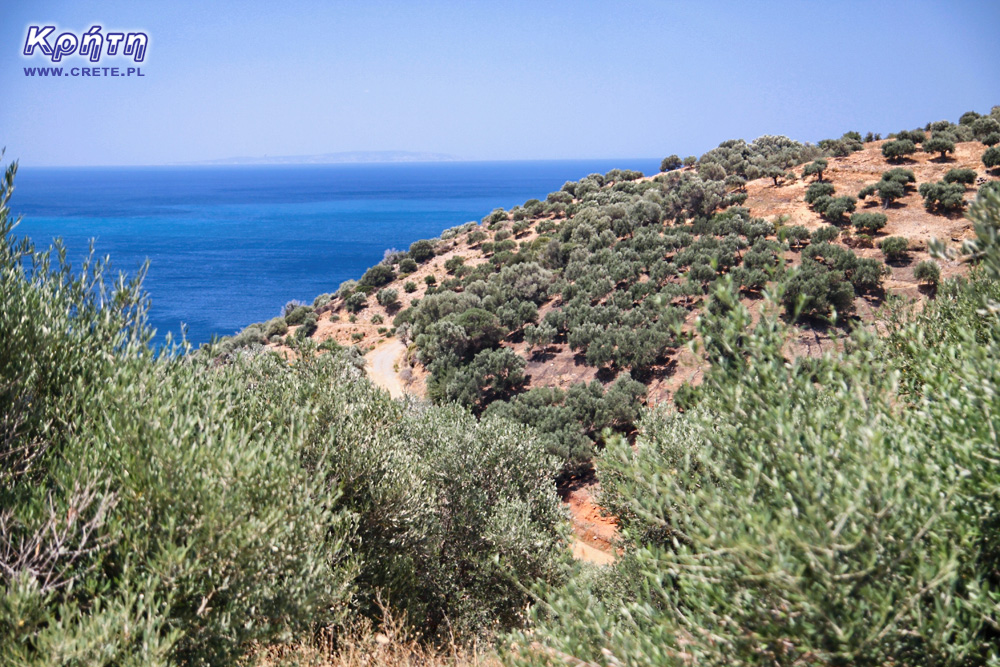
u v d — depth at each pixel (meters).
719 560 2.71
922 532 2.42
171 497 4.10
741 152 67.00
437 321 44.19
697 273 33.91
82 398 4.92
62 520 3.94
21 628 3.38
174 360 5.75
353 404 8.38
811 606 2.36
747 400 3.07
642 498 3.39
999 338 3.32
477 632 7.99
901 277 31.27
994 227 2.97
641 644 2.98
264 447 5.32
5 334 4.62
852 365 3.11
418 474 8.68
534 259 51.41
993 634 2.69
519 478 11.13
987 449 2.69
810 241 36.59
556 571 8.52
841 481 2.45
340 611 6.16
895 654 2.45
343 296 63.94
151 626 3.44
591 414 27.23
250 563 4.26
